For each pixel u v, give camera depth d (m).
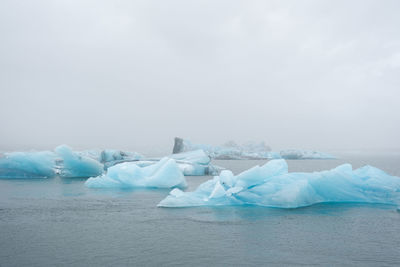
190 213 10.17
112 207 11.18
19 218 9.41
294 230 8.09
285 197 11.36
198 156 28.30
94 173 23.66
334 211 10.59
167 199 11.48
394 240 7.26
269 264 5.70
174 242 6.98
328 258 6.04
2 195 13.96
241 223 8.79
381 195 12.48
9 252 6.32
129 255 6.14
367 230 8.13
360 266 5.66
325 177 12.77
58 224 8.66
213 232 7.84
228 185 12.90
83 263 5.72
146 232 7.82
